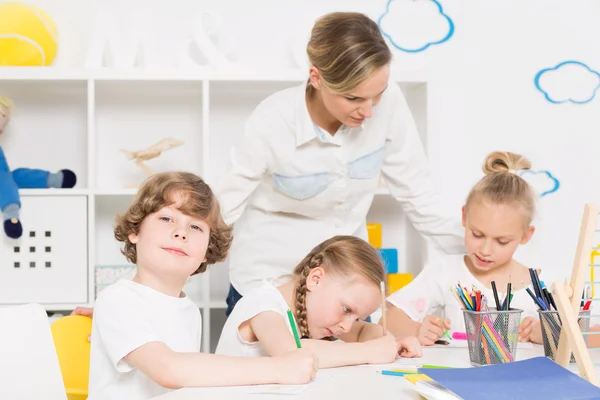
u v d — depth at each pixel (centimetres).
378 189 256
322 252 143
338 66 158
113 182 270
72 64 266
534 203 178
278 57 272
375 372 114
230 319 143
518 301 180
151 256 129
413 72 254
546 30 279
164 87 260
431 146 257
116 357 117
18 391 115
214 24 255
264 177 190
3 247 245
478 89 279
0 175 242
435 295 186
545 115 279
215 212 136
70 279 247
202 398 94
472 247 178
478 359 122
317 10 273
